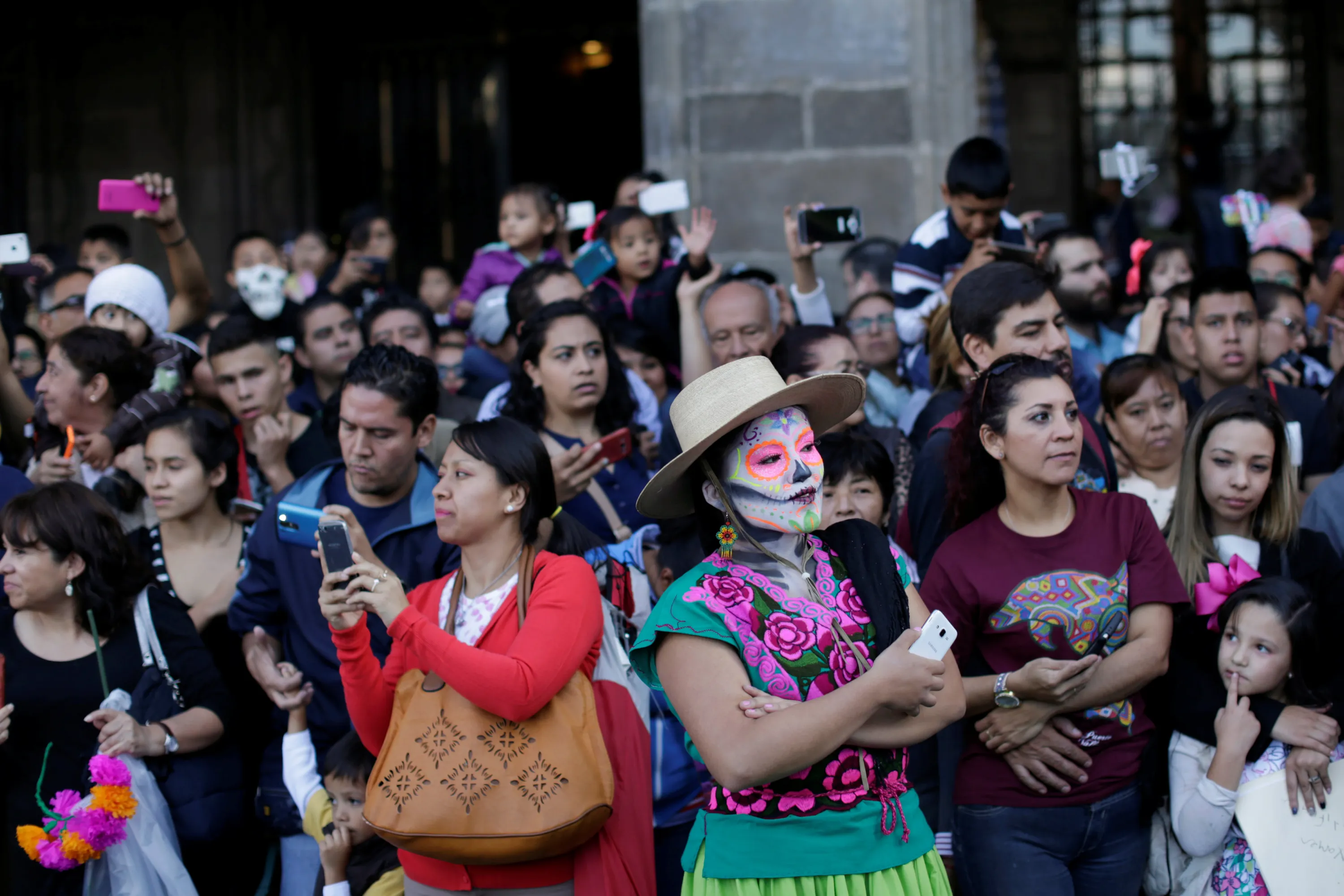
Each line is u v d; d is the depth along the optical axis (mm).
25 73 10984
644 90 7086
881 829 2768
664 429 4062
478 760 3062
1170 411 4344
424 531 3967
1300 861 3396
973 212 5277
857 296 6305
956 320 3998
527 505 3389
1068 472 3338
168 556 4449
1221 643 3541
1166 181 11891
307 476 4129
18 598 3889
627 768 3338
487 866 3150
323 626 3930
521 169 11664
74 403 4805
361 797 3627
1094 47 11984
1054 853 3393
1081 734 3393
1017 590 3381
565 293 5410
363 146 11445
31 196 10945
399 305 5820
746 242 6973
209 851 3980
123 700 3902
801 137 6918
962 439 3580
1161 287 6586
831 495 3887
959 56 6965
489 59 11367
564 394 4445
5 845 3965
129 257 7676
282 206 10930
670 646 2764
